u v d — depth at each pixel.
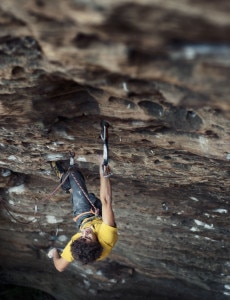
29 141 6.27
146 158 6.21
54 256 5.88
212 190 6.93
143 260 9.80
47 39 3.54
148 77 3.68
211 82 3.44
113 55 3.49
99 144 6.04
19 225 10.01
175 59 3.35
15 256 11.45
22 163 7.21
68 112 5.27
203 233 8.41
